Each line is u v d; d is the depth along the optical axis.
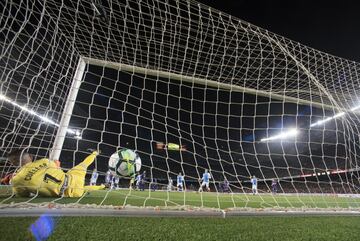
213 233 2.18
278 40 5.68
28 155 4.18
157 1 4.80
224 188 9.77
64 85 6.09
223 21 5.29
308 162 19.23
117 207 2.81
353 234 2.39
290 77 6.80
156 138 8.34
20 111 5.90
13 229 1.97
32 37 4.46
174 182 21.70
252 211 3.07
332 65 6.67
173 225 2.37
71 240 1.83
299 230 2.45
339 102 7.47
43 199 3.91
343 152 17.05
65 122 4.94
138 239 1.93
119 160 6.23
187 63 6.86
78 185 4.43
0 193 4.46
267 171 21.11
